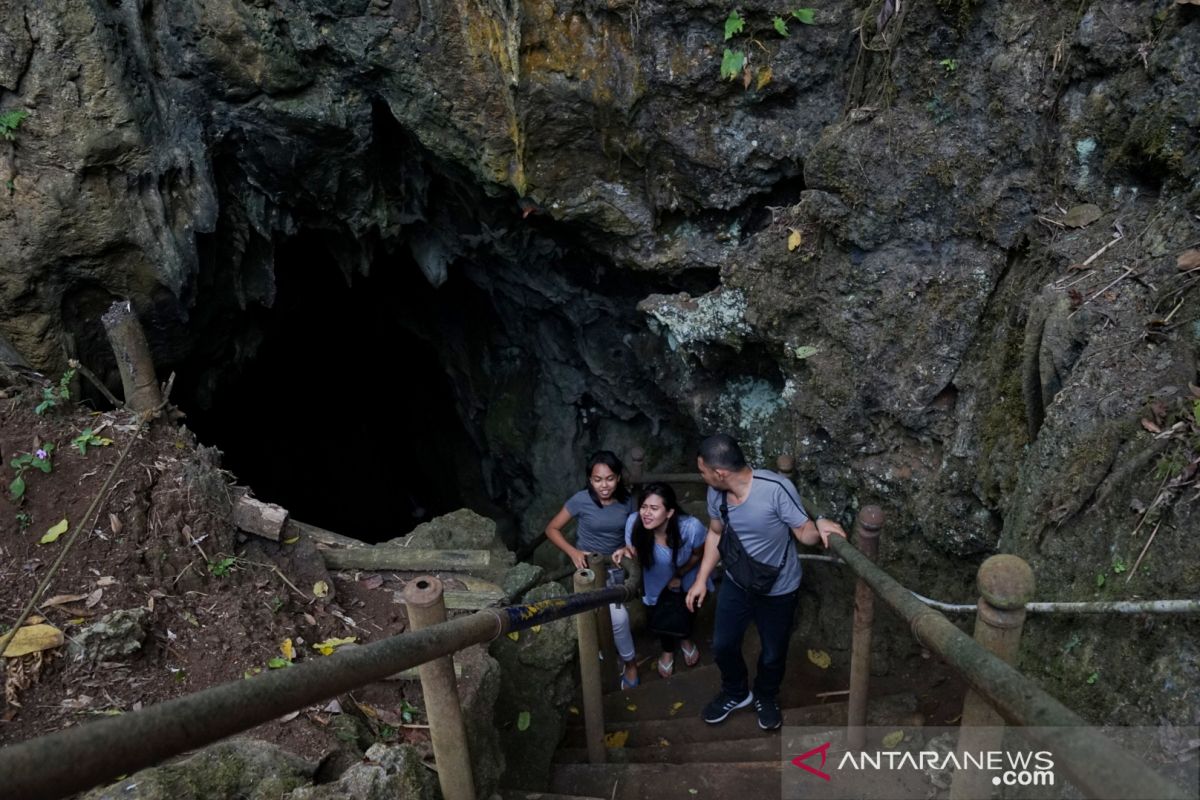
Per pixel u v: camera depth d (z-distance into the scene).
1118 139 3.10
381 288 7.36
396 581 3.39
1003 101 3.49
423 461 9.30
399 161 5.41
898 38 3.74
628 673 4.51
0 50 3.98
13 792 0.92
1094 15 3.12
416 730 2.62
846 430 4.13
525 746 3.31
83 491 2.96
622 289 5.76
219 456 3.33
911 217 3.83
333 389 9.02
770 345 4.43
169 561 2.84
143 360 3.38
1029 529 2.75
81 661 2.45
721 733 3.88
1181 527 2.21
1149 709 2.06
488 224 5.52
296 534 3.23
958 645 1.50
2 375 3.39
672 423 6.62
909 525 4.01
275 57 4.53
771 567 3.21
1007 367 3.46
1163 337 2.64
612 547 4.39
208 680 2.54
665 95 4.48
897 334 3.91
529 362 7.23
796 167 4.51
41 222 4.30
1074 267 3.08
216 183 4.95
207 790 2.01
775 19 4.11
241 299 5.56
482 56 4.41
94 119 4.23
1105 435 2.55
